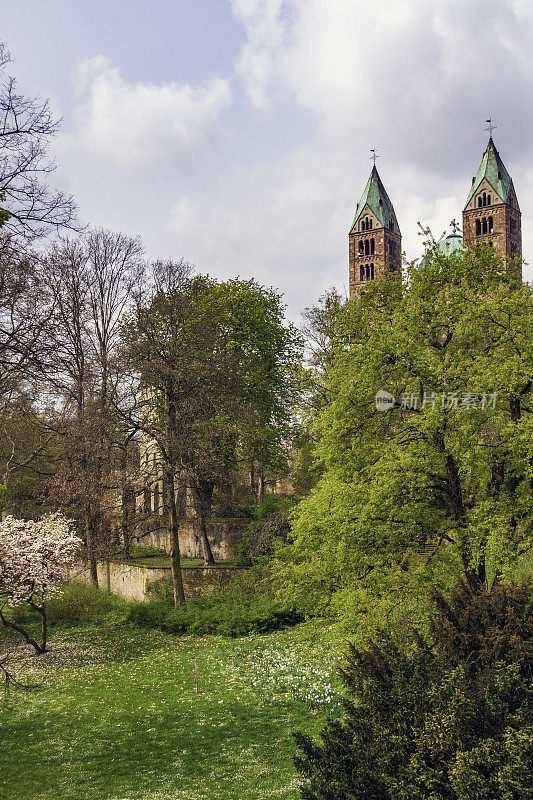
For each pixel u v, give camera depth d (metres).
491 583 17.78
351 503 18.44
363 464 18.70
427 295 19.00
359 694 9.45
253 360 38.12
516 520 17.58
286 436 38.16
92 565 38.09
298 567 20.97
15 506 42.47
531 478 17.14
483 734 7.95
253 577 31.81
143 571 34.66
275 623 27.56
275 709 18.06
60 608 33.25
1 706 19.61
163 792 13.20
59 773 14.48
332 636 21.03
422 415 17.45
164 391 32.03
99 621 33.28
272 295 40.72
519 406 18.61
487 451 18.22
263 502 40.41
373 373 17.78
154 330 32.03
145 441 34.75
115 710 18.81
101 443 32.88
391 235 103.50
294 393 37.75
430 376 17.67
